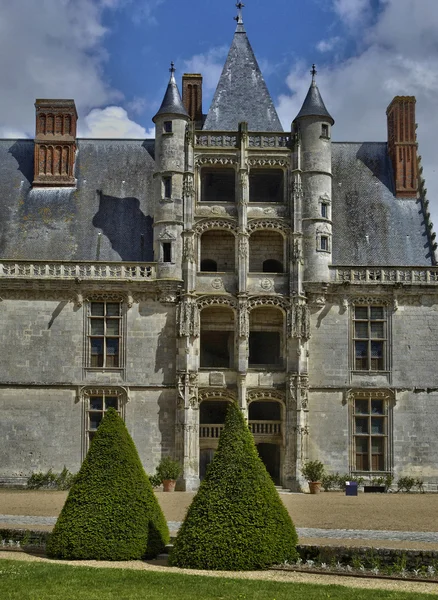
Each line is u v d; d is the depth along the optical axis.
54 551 30.61
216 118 60.62
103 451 31.78
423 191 61.00
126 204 60.31
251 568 29.06
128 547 30.55
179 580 26.55
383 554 29.48
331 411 55.94
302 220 57.19
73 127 61.72
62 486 53.62
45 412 55.28
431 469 55.50
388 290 56.66
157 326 56.19
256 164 58.00
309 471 53.03
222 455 30.66
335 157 63.03
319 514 41.75
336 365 56.31
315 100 58.50
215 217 57.00
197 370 55.44
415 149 61.84
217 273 56.62
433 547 31.36
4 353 55.72
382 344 56.75
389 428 55.81
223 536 29.30
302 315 55.88
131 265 56.50
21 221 59.41
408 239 59.41
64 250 58.12
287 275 56.72
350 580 27.78
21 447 54.94
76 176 61.62
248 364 57.34
